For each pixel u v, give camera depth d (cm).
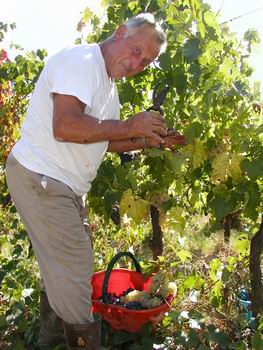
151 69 281
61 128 201
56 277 219
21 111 481
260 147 233
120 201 252
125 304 262
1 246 362
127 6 275
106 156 305
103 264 352
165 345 249
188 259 315
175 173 250
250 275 262
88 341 224
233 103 244
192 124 236
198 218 406
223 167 231
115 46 220
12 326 278
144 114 205
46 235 223
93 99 215
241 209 281
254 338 221
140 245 385
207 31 234
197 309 268
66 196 221
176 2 256
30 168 218
